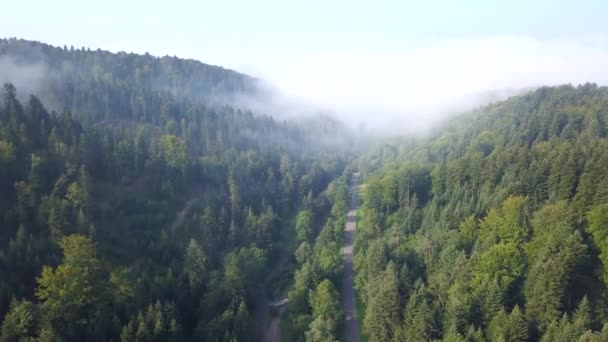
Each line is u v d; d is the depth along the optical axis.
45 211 103.19
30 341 71.75
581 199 91.56
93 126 176.38
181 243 123.25
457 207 109.00
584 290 79.38
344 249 142.00
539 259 79.81
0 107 154.38
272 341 102.00
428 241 101.81
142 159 151.75
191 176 163.12
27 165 116.62
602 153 105.50
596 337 61.38
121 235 116.12
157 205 135.75
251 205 165.25
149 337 80.12
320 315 97.31
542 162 110.69
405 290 91.50
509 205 96.75
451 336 72.50
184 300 97.56
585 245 78.50
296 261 134.50
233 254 118.94
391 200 146.12
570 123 156.88
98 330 80.75
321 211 174.62
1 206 103.62
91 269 87.50
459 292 81.56
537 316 74.31
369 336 96.50
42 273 81.75
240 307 94.00
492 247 86.50
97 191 125.62
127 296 89.19
